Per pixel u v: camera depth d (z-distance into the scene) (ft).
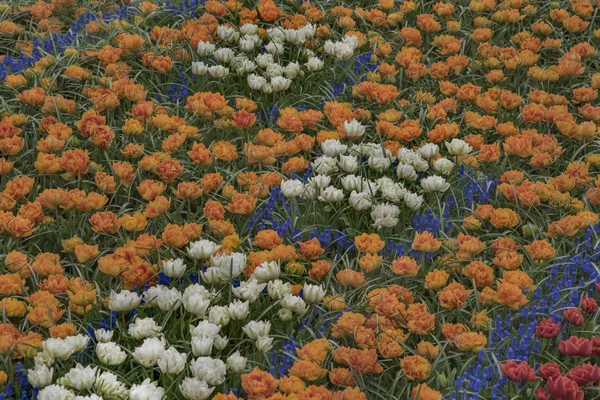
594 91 20.53
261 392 11.01
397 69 23.31
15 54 23.84
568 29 23.63
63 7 25.23
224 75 20.66
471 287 15.14
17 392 11.82
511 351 12.61
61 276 13.57
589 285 15.02
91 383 11.19
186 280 14.83
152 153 18.21
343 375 11.83
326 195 16.28
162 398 11.61
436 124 20.34
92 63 21.70
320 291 13.35
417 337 13.69
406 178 17.65
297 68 21.39
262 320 13.97
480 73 23.08
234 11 23.71
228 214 16.93
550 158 17.85
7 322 13.10
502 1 26.02
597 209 17.53
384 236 16.56
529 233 16.39
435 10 24.95
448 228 16.60
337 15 24.49
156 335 12.45
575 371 11.51
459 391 11.76
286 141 19.48
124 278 13.82
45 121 18.17
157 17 24.30
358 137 18.56
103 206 17.01
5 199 15.62
